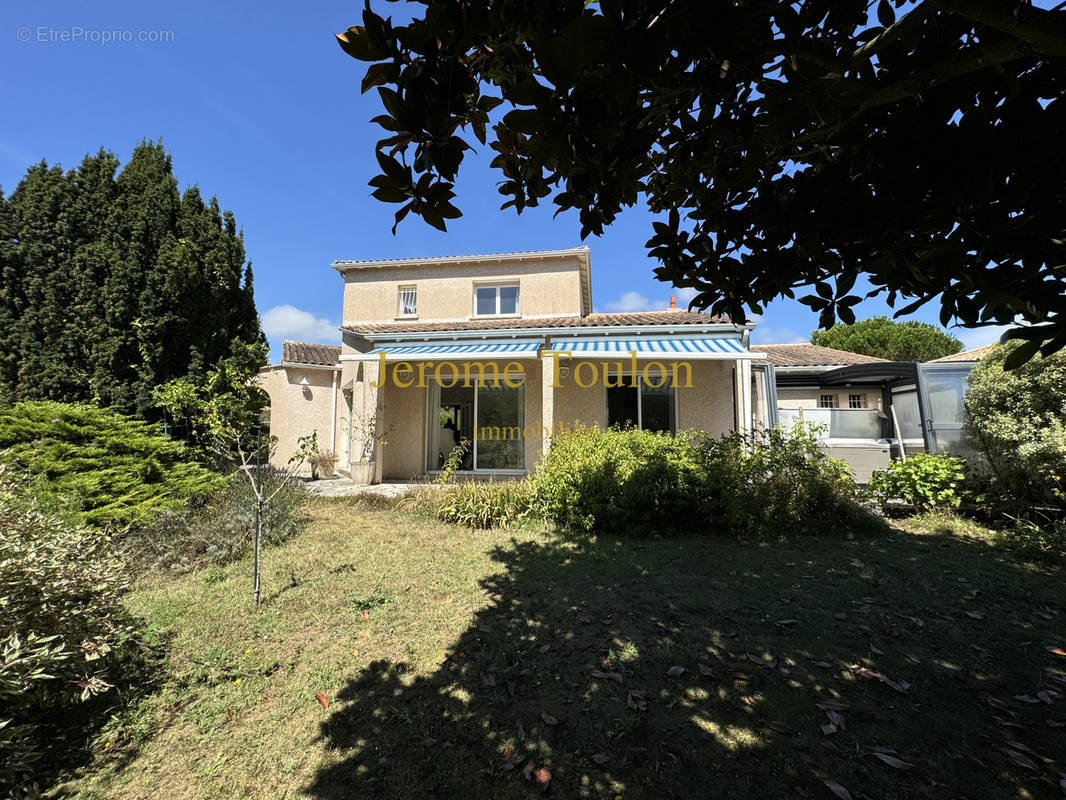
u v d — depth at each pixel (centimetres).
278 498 1151
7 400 1145
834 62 201
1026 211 205
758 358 1447
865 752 380
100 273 1280
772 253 319
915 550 923
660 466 1095
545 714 432
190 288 1394
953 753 378
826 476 1081
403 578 793
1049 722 414
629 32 168
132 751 398
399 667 519
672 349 1562
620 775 363
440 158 210
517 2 192
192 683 491
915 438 1401
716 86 213
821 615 638
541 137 205
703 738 402
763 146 284
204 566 868
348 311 2377
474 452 1967
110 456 1020
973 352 1803
